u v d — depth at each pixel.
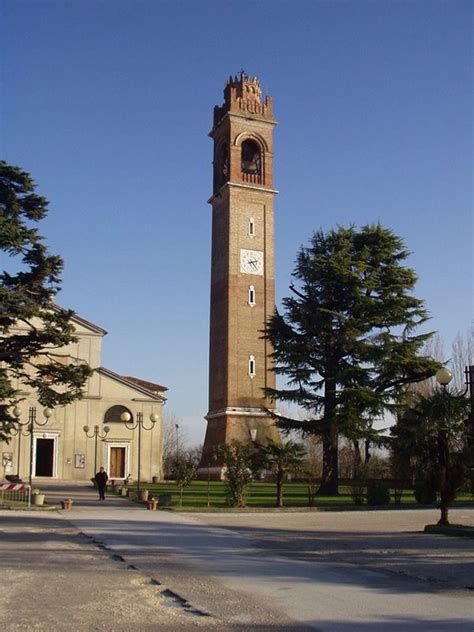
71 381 34.72
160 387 73.31
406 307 46.69
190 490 49.62
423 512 34.28
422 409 24.66
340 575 14.27
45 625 9.58
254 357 70.38
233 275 71.62
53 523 26.20
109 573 14.20
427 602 11.45
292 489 51.50
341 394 43.62
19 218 33.81
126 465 63.28
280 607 10.98
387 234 48.47
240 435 67.31
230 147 75.06
